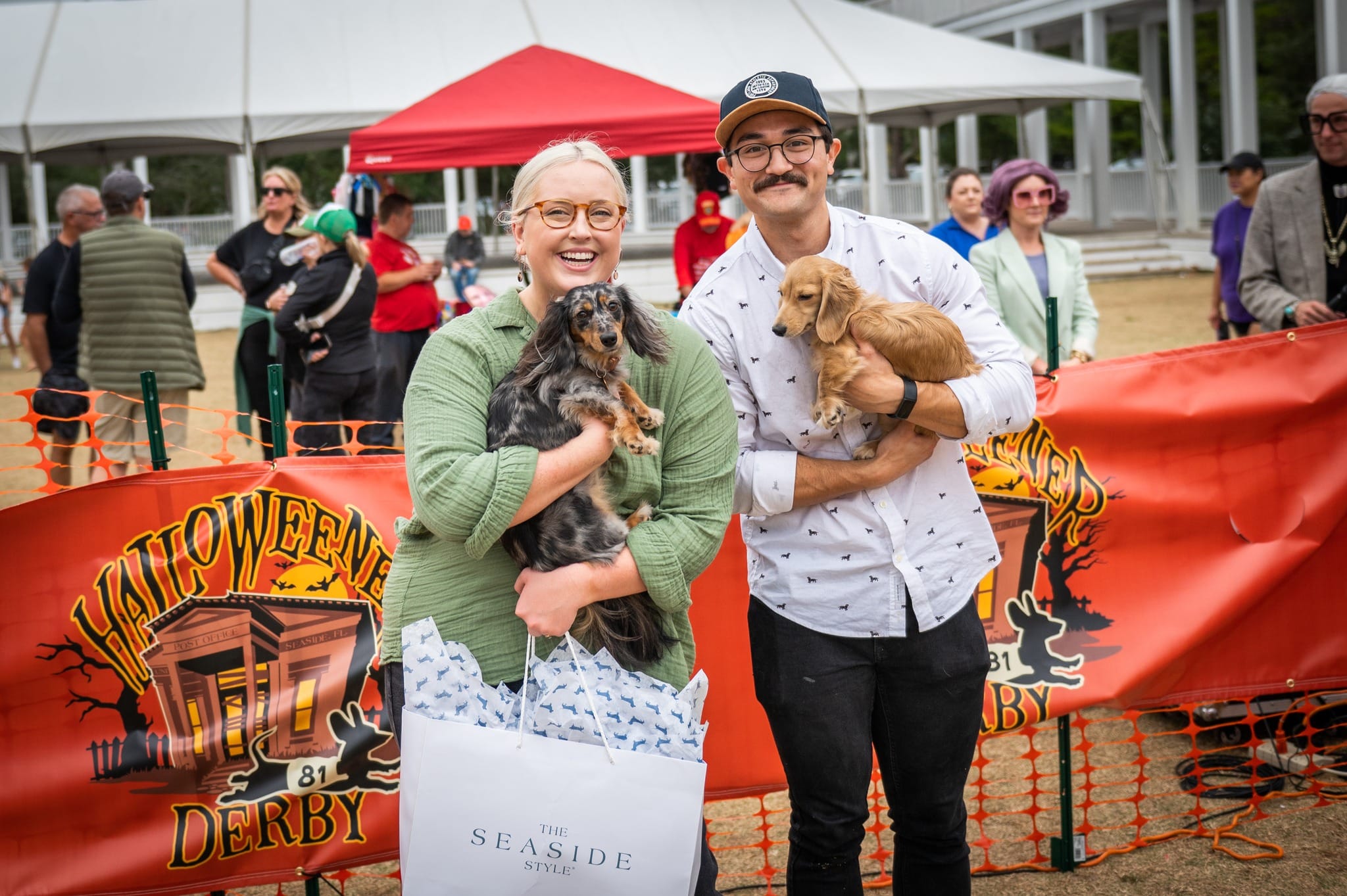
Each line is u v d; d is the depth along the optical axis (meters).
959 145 27.78
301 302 6.59
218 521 3.00
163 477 2.96
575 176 2.16
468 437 2.07
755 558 2.67
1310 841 3.45
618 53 13.90
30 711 2.90
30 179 17.81
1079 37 28.67
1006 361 2.58
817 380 2.60
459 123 9.73
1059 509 3.46
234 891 3.48
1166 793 3.68
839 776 2.50
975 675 2.56
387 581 2.21
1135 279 22.33
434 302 8.42
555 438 2.09
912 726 2.56
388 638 2.15
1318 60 23.77
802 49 14.22
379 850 3.13
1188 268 23.27
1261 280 4.89
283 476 3.04
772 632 2.59
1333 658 3.66
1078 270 5.57
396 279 8.02
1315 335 3.59
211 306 22.17
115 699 2.95
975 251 5.53
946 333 2.49
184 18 15.52
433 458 2.02
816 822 2.53
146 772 2.97
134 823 2.97
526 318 2.24
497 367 2.19
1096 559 3.49
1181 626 3.50
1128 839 3.55
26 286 7.25
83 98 13.95
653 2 15.14
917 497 2.55
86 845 2.94
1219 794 3.75
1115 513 3.50
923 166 26.95
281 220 7.71
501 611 2.12
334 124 13.70
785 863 3.53
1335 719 4.01
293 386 7.10
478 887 1.94
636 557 2.10
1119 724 4.43
